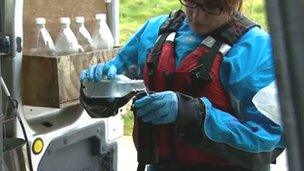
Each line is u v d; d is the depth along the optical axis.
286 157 0.45
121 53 1.80
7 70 1.95
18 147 1.85
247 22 1.57
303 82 0.43
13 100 1.92
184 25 1.64
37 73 1.99
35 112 2.10
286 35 0.43
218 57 1.52
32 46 2.08
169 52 1.58
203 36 1.56
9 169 1.81
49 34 2.15
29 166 2.01
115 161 2.61
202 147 1.50
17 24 1.91
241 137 1.47
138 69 1.75
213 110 1.48
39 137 2.10
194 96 1.53
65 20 2.12
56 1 2.19
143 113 1.43
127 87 1.54
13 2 1.89
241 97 1.51
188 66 1.53
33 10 2.08
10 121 1.97
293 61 0.43
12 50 1.92
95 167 2.50
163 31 1.66
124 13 6.95
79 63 2.09
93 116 1.64
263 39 1.52
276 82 0.44
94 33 2.35
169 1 7.15
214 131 1.46
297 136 0.43
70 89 2.05
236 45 1.52
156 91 1.58
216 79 1.51
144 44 1.71
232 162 1.54
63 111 2.24
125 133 5.01
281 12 0.43
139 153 1.57
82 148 2.40
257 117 1.51
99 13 2.46
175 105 1.42
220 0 1.47
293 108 0.43
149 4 7.11
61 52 2.09
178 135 1.50
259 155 1.51
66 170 2.30
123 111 2.62
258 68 1.49
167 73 1.56
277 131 1.51
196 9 1.51
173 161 1.60
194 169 1.58
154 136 1.55
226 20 1.54
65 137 2.24
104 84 1.56
